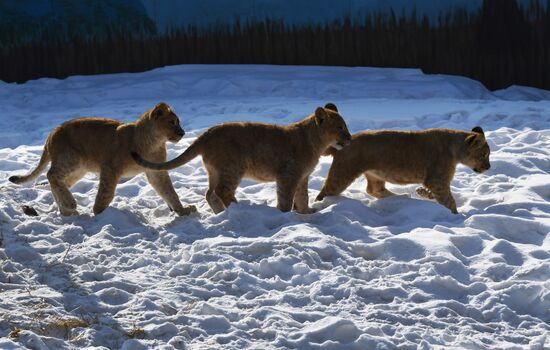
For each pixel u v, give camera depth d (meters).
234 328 6.60
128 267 8.16
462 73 29.66
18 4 30.41
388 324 6.73
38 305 6.82
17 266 7.96
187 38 30.66
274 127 10.07
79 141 10.10
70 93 25.62
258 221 9.44
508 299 7.40
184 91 26.14
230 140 9.80
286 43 30.59
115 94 25.75
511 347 6.43
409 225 9.44
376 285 7.55
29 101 25.19
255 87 26.23
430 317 6.97
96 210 10.01
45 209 10.61
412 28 29.84
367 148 10.31
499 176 12.21
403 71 28.95
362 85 26.08
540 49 28.98
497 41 29.30
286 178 9.94
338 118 10.08
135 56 30.78
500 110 19.30
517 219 9.31
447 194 10.40
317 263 8.16
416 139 10.38
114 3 30.62
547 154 13.98
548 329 6.94
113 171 9.95
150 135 9.86
